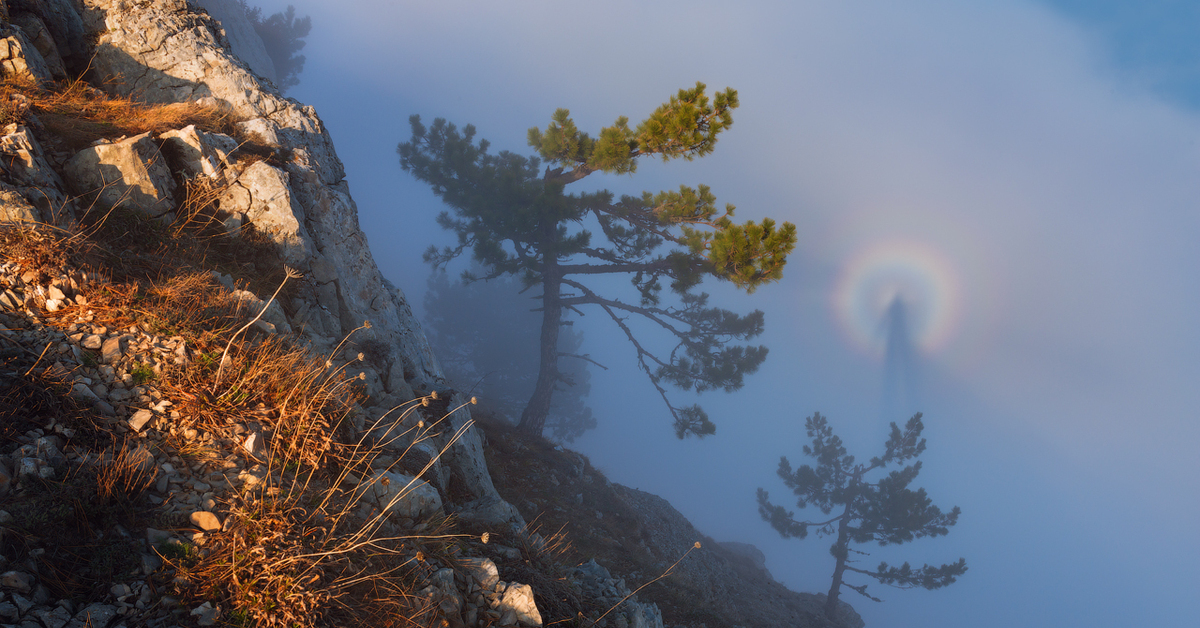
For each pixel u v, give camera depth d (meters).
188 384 3.35
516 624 3.56
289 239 5.75
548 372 20.97
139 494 2.69
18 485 2.41
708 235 16.62
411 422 5.61
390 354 6.25
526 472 13.77
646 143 15.94
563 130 18.45
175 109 6.14
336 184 7.88
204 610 2.35
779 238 14.16
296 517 2.91
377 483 3.82
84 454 2.73
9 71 5.23
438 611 3.19
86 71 6.32
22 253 3.46
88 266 3.75
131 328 3.50
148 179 4.80
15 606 2.00
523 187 20.14
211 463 3.02
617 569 10.91
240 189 5.63
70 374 3.01
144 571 2.39
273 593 2.49
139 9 6.93
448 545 3.87
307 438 3.55
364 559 3.06
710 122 15.02
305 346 4.89
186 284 4.25
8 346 2.98
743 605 15.64
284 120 7.33
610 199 19.45
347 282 6.57
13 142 4.08
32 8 5.88
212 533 2.65
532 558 4.51
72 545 2.34
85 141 4.84
